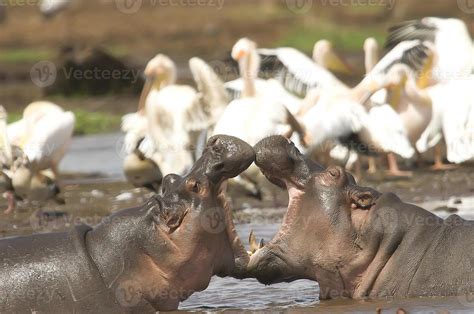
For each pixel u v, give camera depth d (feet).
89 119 312.71
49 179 167.63
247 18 573.33
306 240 93.86
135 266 85.71
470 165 208.23
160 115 192.75
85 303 84.38
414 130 209.46
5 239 89.40
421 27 249.96
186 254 85.51
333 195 93.40
